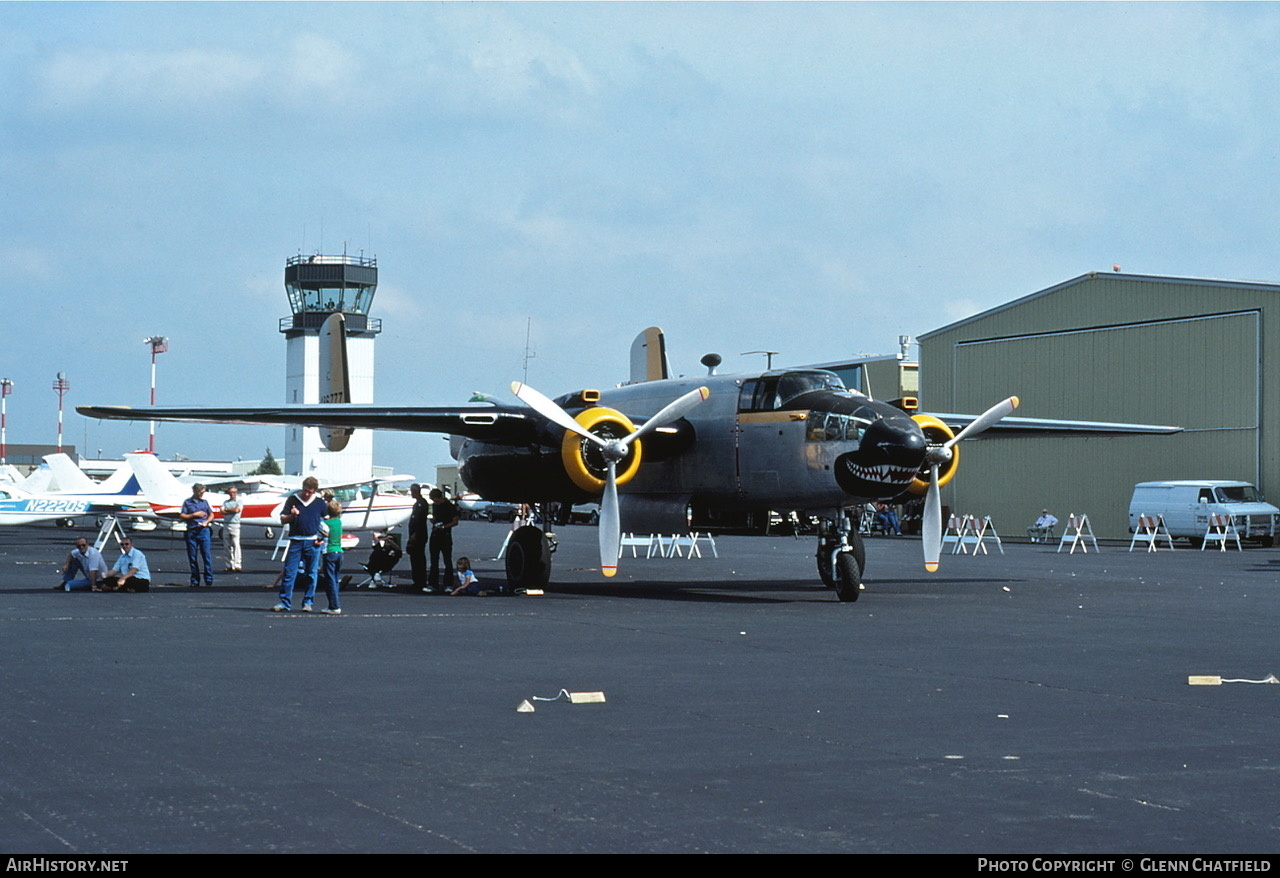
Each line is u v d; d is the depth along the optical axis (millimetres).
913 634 16141
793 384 21578
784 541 50406
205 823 6832
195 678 11875
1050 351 53875
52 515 47750
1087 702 10906
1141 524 41625
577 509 69750
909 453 19625
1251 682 12070
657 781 7891
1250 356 47062
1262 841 6676
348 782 7777
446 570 23469
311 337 83625
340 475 82562
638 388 24547
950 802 7426
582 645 14789
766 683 11883
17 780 7723
